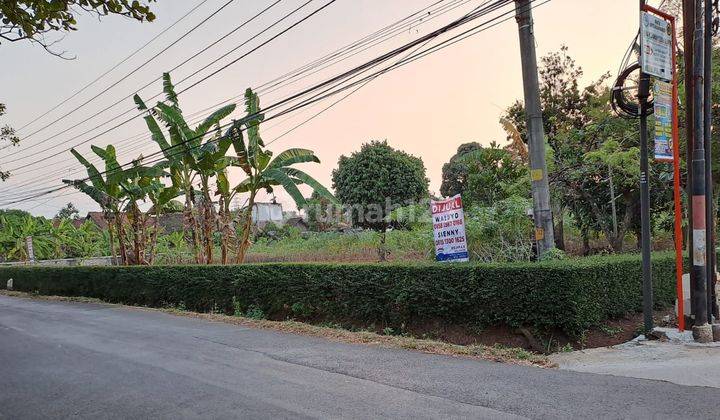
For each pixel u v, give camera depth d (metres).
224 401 5.39
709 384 5.17
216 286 13.27
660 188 12.96
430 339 8.26
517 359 6.64
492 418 4.54
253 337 9.15
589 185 14.17
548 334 7.32
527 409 4.71
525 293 7.41
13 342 9.70
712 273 7.12
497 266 7.77
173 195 21.27
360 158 33.91
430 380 5.82
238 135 16.00
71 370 7.16
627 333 7.45
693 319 6.96
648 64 6.82
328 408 5.01
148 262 22.33
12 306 17.06
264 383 6.02
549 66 20.84
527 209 11.11
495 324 7.85
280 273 11.40
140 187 20.86
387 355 7.21
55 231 36.84
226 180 17.53
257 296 12.03
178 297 14.67
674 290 8.90
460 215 9.41
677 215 7.06
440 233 9.71
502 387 5.42
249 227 17.50
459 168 33.56
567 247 16.05
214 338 9.22
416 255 15.38
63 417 5.16
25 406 5.56
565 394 5.08
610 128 13.69
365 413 4.82
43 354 8.38
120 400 5.64
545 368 6.17
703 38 6.89
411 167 34.06
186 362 7.34
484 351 7.09
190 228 19.06
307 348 7.95
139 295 16.28
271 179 16.88
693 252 6.86
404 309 8.96
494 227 11.05
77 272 19.55
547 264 7.34
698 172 6.82
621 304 7.81
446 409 4.83
